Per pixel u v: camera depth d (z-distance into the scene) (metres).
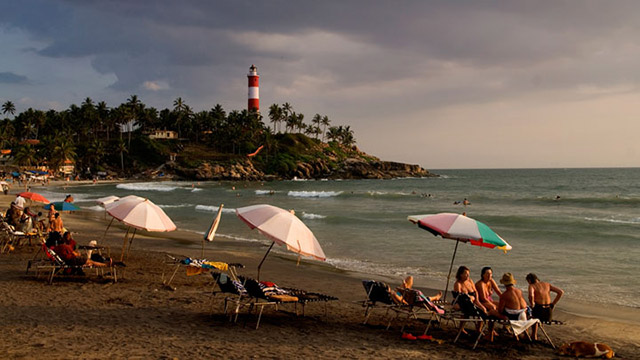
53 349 7.04
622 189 85.56
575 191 81.31
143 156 143.25
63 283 12.05
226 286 9.31
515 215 40.81
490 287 9.88
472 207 50.41
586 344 8.13
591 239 25.48
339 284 14.75
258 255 20.31
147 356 6.95
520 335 9.20
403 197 65.81
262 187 102.75
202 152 148.75
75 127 145.62
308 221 34.47
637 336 9.77
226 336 8.29
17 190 80.00
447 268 17.81
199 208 46.06
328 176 150.25
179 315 9.58
